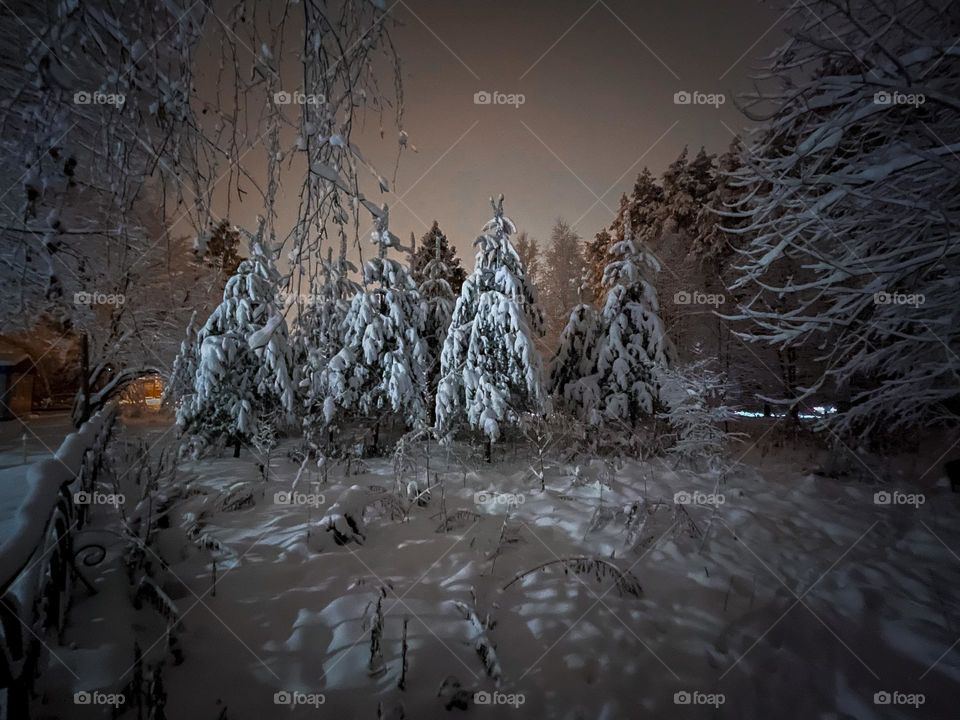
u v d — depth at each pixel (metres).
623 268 13.77
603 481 8.76
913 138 4.98
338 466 10.06
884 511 8.05
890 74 4.34
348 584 4.69
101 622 3.46
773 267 11.12
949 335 4.99
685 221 23.81
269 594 4.40
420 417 12.09
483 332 11.93
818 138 4.71
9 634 2.22
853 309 5.32
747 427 16.06
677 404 9.37
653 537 6.24
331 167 2.79
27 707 2.33
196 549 5.18
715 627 4.38
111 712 2.71
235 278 11.96
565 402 13.73
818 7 4.72
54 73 2.35
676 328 18.88
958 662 3.89
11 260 3.73
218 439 11.53
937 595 5.03
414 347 12.83
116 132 2.73
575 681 3.62
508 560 5.44
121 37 2.44
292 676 3.41
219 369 11.10
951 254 4.57
